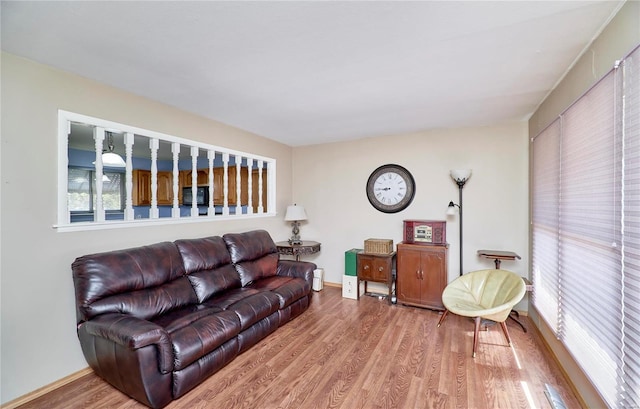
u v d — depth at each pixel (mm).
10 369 1857
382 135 4152
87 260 2039
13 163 1895
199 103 2838
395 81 2316
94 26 1585
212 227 3406
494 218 3518
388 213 4160
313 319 3209
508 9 1438
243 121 3455
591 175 1746
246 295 2748
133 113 2580
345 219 4500
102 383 2072
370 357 2404
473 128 3633
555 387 1994
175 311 2354
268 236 3820
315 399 1892
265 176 4629
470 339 2713
